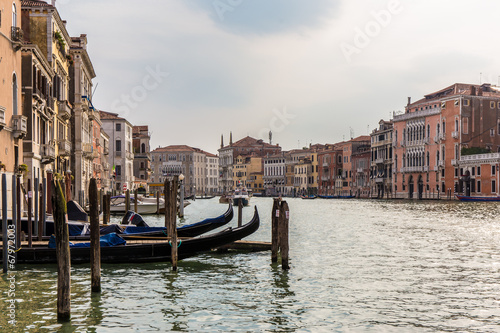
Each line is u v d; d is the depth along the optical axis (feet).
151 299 42.68
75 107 158.30
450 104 269.03
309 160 441.68
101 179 205.26
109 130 267.59
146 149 340.39
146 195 230.07
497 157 237.25
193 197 353.51
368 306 40.96
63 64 139.85
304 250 70.08
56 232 35.68
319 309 40.09
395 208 195.31
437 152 279.69
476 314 39.04
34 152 99.25
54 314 37.93
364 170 359.25
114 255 55.67
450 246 74.43
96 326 35.58
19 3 91.81
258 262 59.77
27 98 95.71
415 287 47.29
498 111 268.21
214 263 59.06
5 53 83.56
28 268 53.52
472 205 212.02
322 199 366.84
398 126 314.35
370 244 76.74
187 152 518.37
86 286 46.93
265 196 502.79
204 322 36.70
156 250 56.59
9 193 83.71
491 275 52.75
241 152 549.13
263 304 41.39
